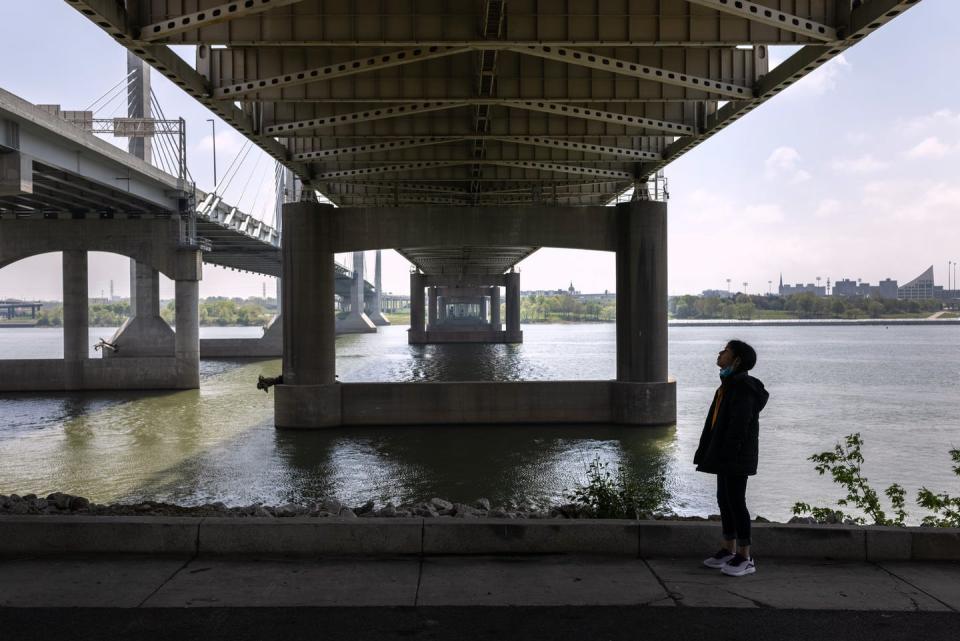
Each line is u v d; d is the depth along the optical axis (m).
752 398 7.46
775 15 19.14
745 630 6.25
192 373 53.09
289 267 36.66
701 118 30.16
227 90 24.16
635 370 37.53
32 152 34.34
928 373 71.56
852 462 28.31
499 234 37.81
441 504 12.77
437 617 6.51
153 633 6.17
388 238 37.38
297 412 36.22
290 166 34.97
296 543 8.09
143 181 47.38
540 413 38.00
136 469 27.50
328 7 20.47
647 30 20.81
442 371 71.38
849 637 6.12
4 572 7.57
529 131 31.20
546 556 8.09
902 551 7.94
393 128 30.80
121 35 18.94
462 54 25.55
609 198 51.00
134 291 67.88
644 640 6.07
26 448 31.55
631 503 10.92
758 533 8.07
